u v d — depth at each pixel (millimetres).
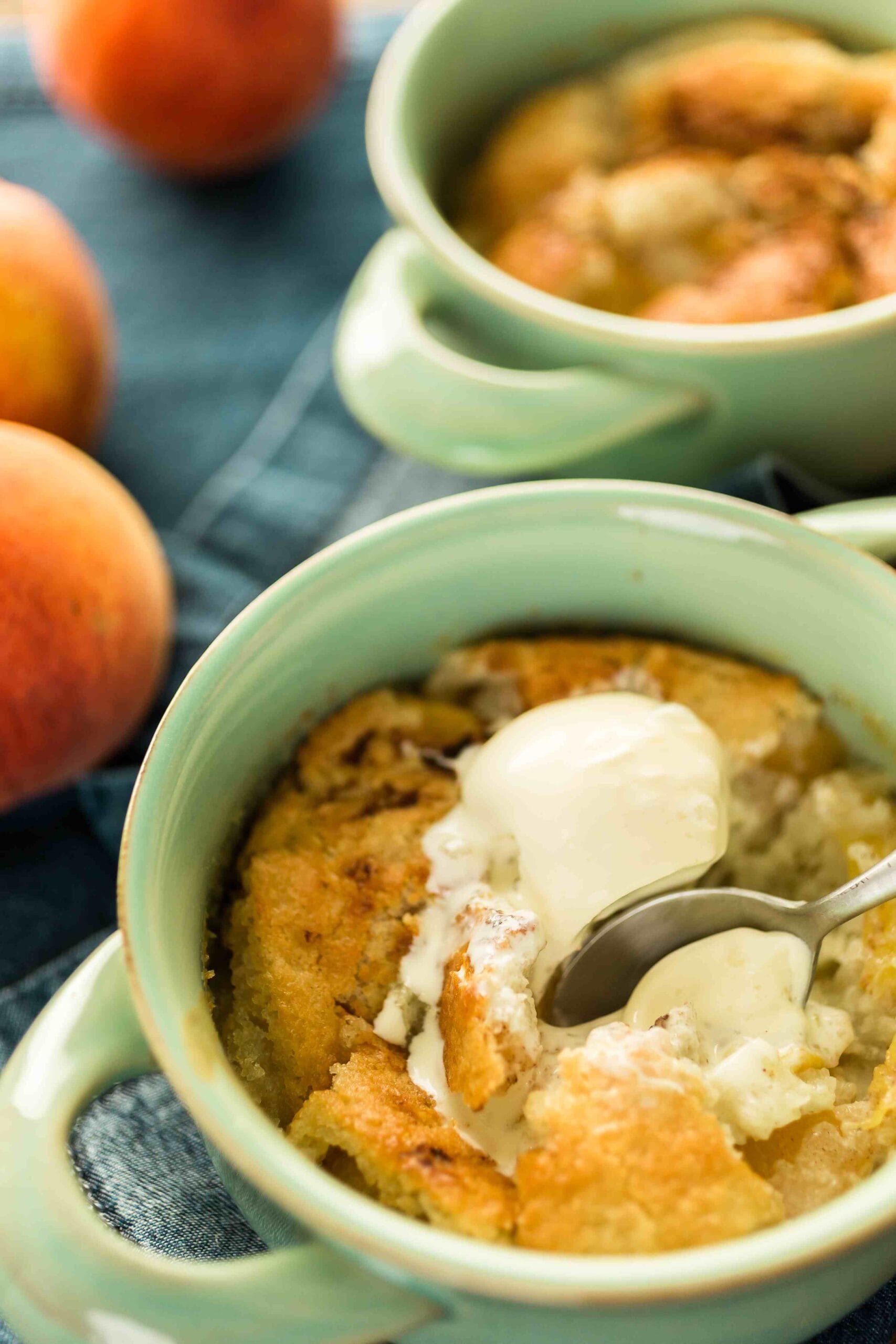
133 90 685
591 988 541
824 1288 499
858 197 639
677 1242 504
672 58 668
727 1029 536
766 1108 520
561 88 677
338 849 553
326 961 542
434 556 552
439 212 663
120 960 516
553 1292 478
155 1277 491
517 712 571
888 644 544
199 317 700
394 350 608
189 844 527
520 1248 502
